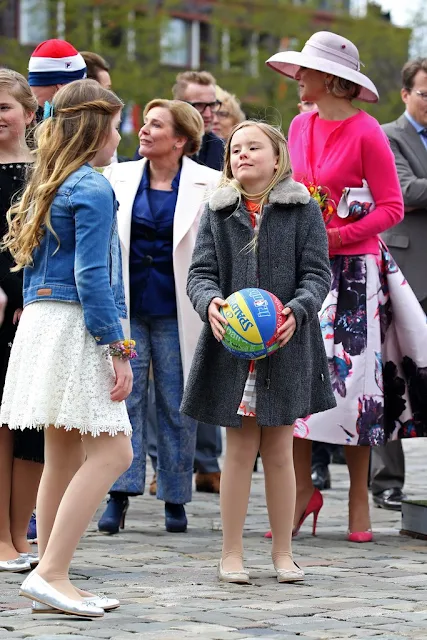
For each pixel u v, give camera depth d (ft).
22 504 46.93
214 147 68.03
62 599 36.96
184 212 57.06
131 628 35.42
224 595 40.96
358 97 55.72
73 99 39.40
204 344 44.24
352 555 50.16
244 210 44.60
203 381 44.32
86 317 37.45
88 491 37.76
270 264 44.14
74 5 225.76
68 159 38.91
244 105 259.60
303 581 43.91
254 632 34.96
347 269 54.65
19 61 228.84
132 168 58.49
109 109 39.45
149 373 58.34
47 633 34.81
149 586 42.55
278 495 44.52
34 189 39.32
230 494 44.32
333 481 78.23
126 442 38.47
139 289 57.00
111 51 230.48
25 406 38.09
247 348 41.55
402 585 43.16
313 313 42.78
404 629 35.68
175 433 56.85
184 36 317.22
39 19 232.32
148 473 81.20
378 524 60.49
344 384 53.83
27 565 45.88
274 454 44.55
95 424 37.40
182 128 57.52
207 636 34.27
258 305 41.70
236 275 44.19
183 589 42.06
